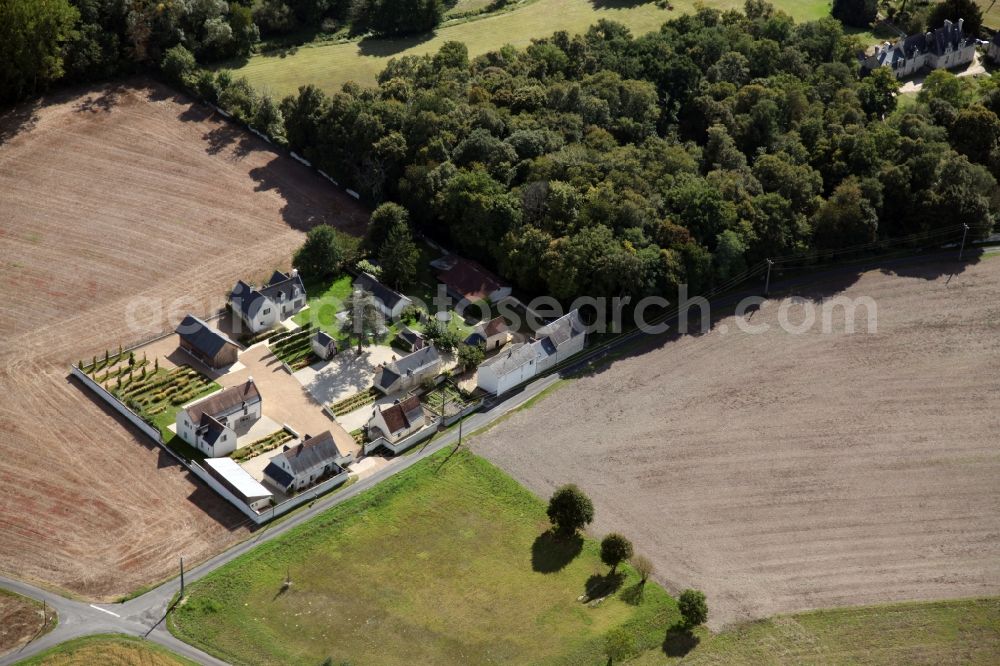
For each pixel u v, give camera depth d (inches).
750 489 6899.6
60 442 6894.7
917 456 7214.6
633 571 6294.3
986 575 6397.6
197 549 6235.2
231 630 5762.8
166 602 5890.8
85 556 6146.7
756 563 6392.7
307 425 7209.6
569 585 6171.3
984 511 6825.8
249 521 6446.9
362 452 7037.4
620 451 7145.7
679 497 6820.9
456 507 6648.6
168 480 6702.8
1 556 6107.3
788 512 6747.1
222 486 6594.5
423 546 6368.1
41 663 5492.1
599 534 6520.7
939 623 6092.5
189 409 6875.0
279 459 6697.8
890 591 6264.8
